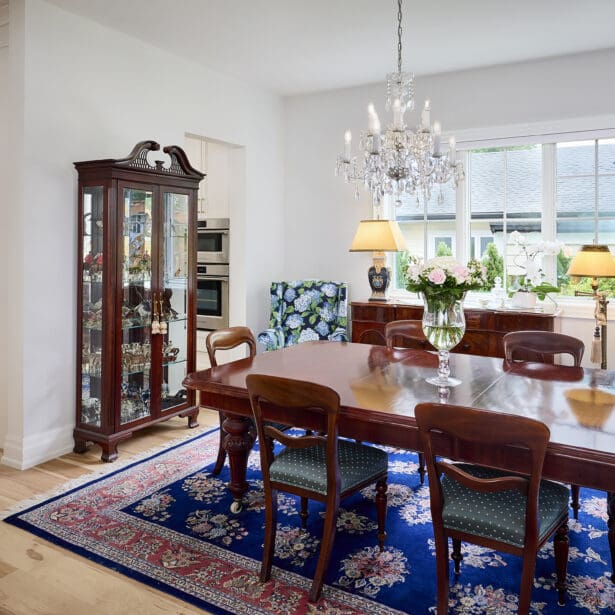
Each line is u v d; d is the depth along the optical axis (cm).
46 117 325
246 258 496
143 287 349
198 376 251
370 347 330
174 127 414
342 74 458
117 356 332
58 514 264
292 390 194
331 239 518
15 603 198
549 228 434
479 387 232
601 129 403
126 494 286
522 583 169
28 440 323
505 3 323
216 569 219
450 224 472
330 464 196
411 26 357
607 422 185
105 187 323
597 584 208
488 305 432
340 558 226
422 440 175
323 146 516
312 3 325
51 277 332
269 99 514
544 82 419
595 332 367
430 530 249
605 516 264
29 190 317
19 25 313
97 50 354
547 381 242
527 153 439
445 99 455
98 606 196
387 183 303
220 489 293
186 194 379
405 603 197
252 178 498
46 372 332
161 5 328
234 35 373
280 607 195
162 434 384
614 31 366
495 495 187
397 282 501
